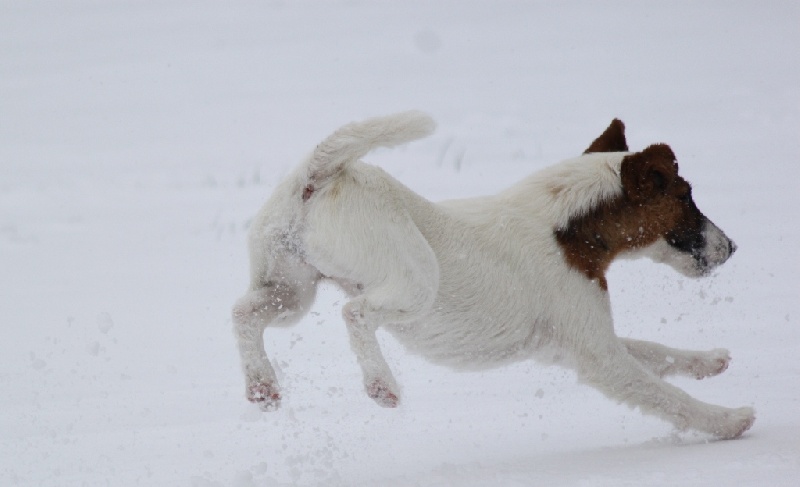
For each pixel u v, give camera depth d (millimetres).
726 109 25250
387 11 47406
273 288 7473
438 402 8648
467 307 7496
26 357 10906
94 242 17953
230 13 49812
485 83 32000
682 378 8742
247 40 43625
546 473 6234
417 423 8047
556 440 7508
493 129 25281
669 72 31141
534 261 7582
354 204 7117
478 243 7555
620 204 7773
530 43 38250
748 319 10539
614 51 35375
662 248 8023
